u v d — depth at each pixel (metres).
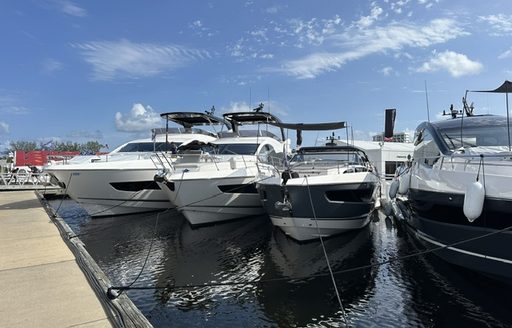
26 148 70.38
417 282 6.68
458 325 5.12
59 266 5.94
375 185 10.46
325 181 8.71
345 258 8.27
